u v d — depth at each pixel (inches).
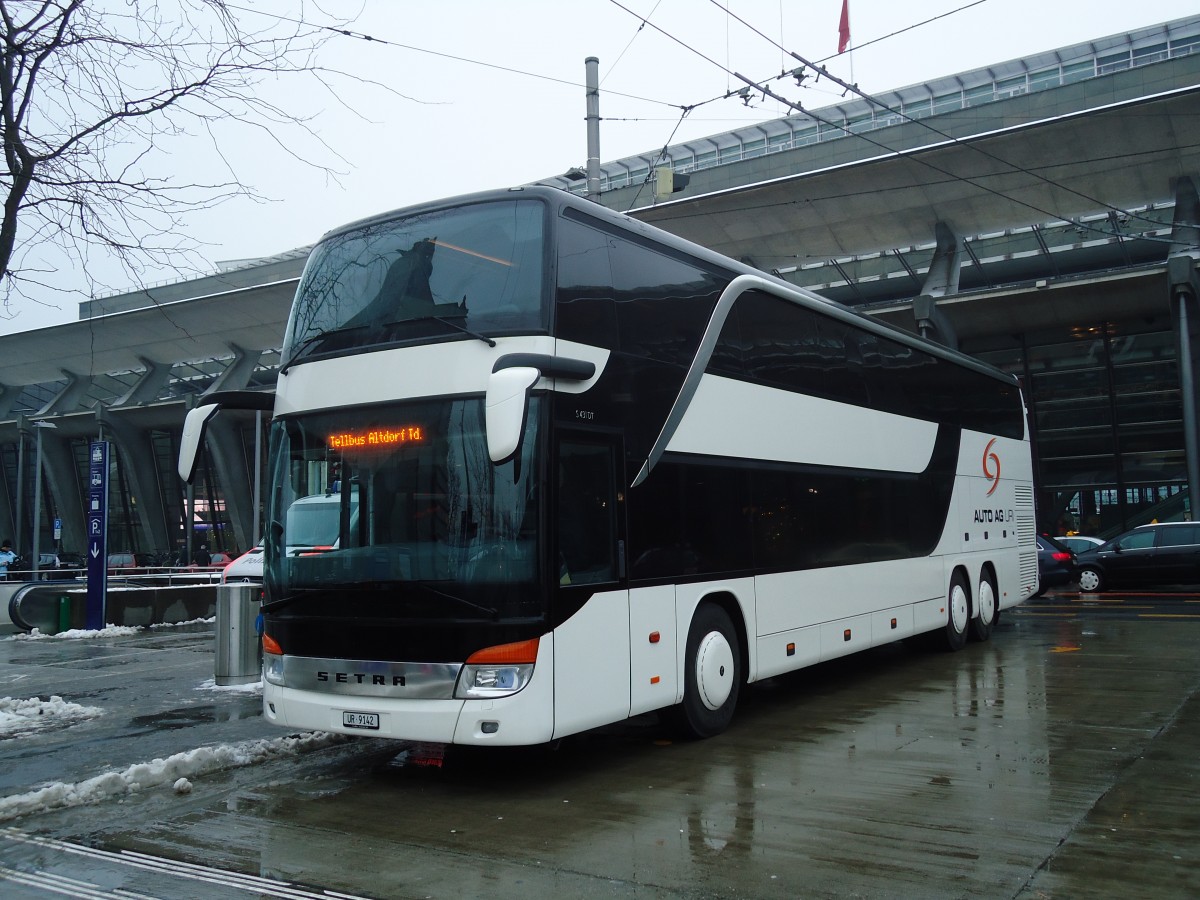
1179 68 957.8
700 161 1376.7
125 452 1833.2
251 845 213.8
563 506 254.7
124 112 357.1
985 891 177.8
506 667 239.1
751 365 351.3
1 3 340.8
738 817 228.1
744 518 336.2
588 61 580.7
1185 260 971.3
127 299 1541.6
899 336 481.7
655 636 286.5
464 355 255.0
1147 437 1202.6
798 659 362.0
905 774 263.9
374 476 259.6
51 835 222.4
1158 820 219.0
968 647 536.4
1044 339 1224.8
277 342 1604.3
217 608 445.4
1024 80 1230.9
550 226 262.4
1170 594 847.7
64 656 553.0
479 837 217.0
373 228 286.8
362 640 253.8
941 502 504.7
